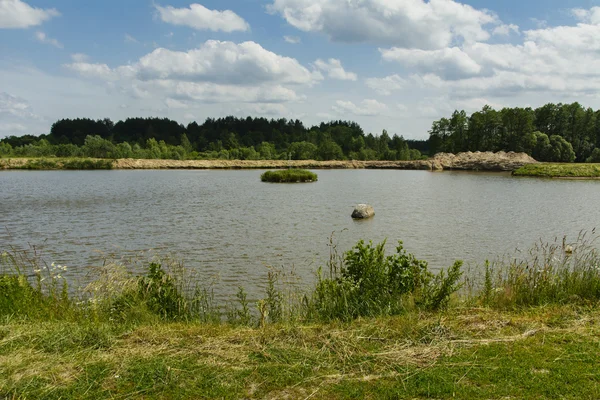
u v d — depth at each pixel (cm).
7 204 2881
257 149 13412
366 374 482
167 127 17812
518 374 469
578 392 432
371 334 588
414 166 9419
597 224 2152
